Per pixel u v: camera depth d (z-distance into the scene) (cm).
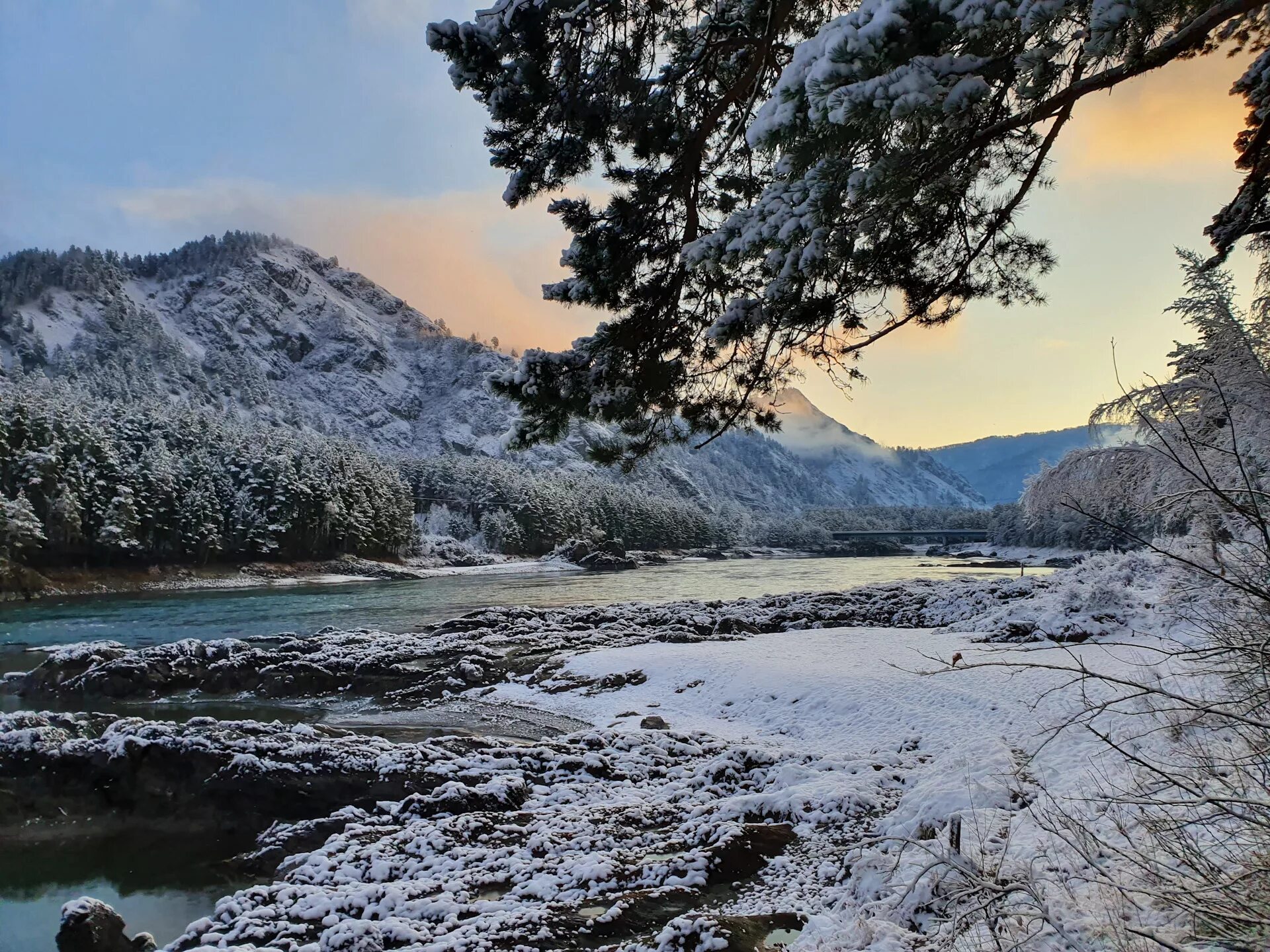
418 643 2578
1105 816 543
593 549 10375
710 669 1933
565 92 645
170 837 1114
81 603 4669
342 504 7906
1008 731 1153
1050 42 325
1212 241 599
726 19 619
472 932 702
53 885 978
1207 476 289
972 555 10719
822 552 14300
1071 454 1004
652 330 696
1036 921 413
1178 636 852
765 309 512
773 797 981
